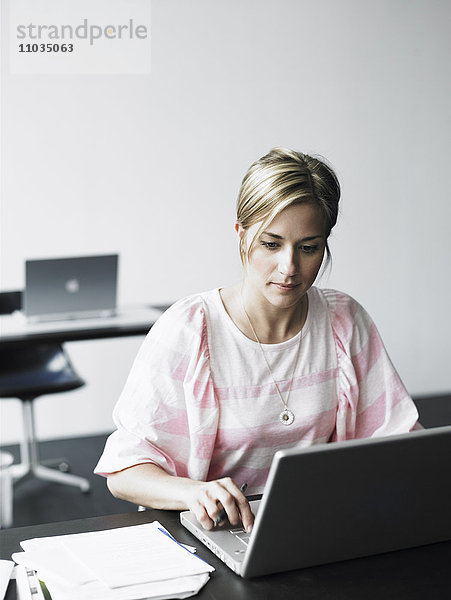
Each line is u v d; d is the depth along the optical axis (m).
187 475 1.78
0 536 1.52
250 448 1.77
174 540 1.48
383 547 1.46
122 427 1.74
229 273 5.00
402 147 5.24
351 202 5.19
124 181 4.76
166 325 1.77
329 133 5.09
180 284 4.93
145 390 1.73
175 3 4.71
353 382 1.83
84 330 3.71
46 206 4.66
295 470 1.27
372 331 1.93
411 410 1.91
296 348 1.79
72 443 4.71
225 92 4.86
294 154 1.62
